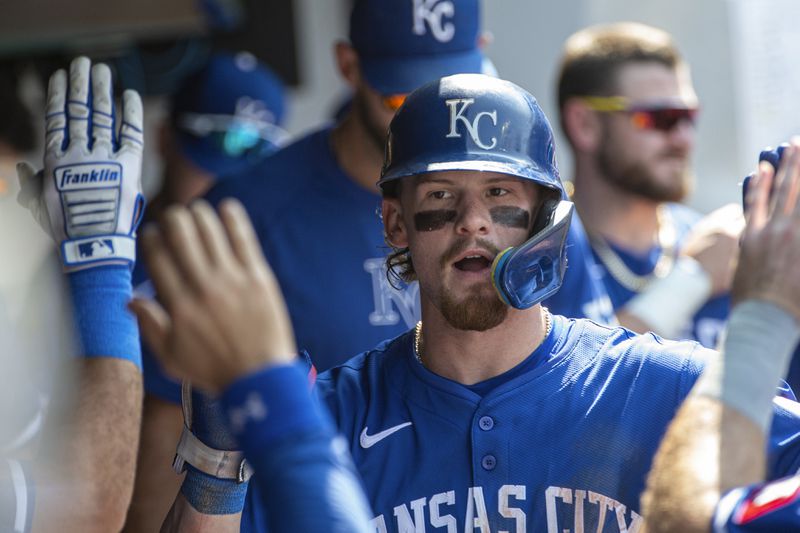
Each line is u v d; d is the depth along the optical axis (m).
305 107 23.62
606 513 8.87
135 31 21.34
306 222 13.60
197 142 18.95
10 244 6.80
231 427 6.11
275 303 6.08
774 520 6.46
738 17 20.53
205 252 5.98
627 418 8.99
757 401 6.83
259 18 22.64
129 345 9.23
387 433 9.20
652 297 15.20
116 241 9.41
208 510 8.68
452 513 8.99
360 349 13.28
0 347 6.34
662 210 17.83
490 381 9.20
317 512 5.93
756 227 7.03
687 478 6.72
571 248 13.58
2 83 12.47
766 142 20.62
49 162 9.52
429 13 13.57
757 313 6.91
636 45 17.06
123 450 8.83
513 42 22.00
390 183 9.41
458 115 9.01
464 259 8.92
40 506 7.51
